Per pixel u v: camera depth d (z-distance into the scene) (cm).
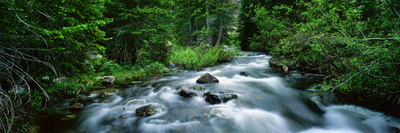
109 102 556
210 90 664
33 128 369
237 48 1515
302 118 490
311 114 498
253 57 1598
